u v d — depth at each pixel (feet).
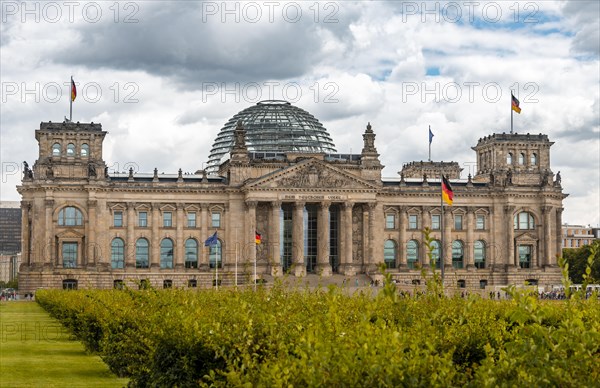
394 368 92.63
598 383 91.04
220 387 116.98
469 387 92.53
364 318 112.16
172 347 152.87
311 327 119.96
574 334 96.78
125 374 215.72
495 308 171.01
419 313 147.13
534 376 91.25
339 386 93.25
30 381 210.38
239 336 136.36
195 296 214.28
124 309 219.61
